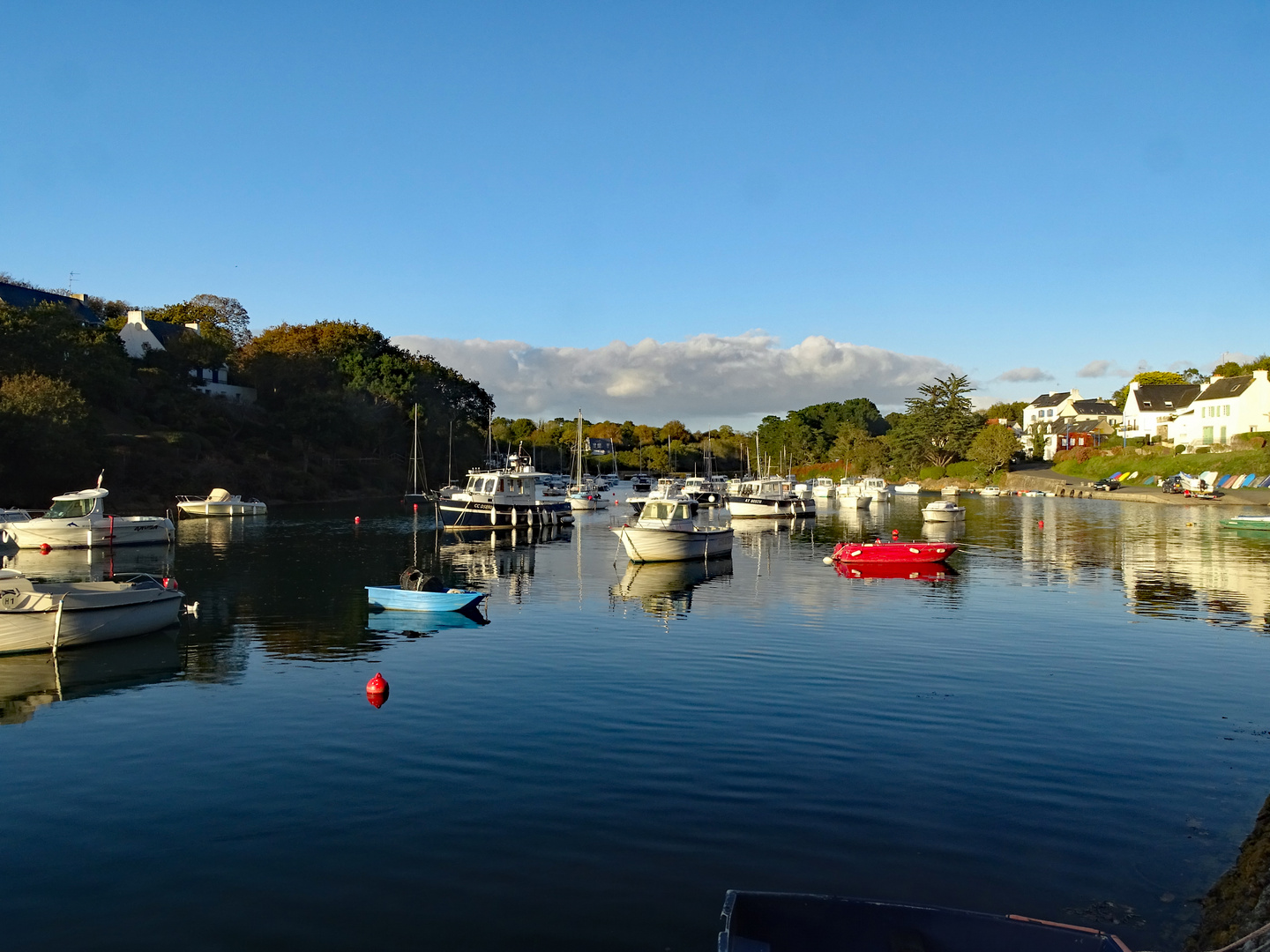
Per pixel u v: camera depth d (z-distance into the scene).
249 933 11.25
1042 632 29.22
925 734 18.62
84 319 108.06
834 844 13.62
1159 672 23.88
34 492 72.44
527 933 11.27
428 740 18.22
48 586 27.41
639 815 14.61
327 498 110.44
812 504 99.56
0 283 109.44
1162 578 42.62
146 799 15.33
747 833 13.98
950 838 13.85
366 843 13.66
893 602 35.50
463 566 48.50
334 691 21.97
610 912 11.73
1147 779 16.23
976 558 51.47
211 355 118.62
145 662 24.95
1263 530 69.38
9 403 70.56
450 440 136.00
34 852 13.39
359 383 133.50
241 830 14.09
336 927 11.38
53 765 16.94
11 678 23.28
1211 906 11.77
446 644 27.27
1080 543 60.34
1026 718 19.80
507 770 16.59
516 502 72.88
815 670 24.00
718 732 18.73
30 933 11.26
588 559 52.41
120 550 55.81
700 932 11.28
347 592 37.88
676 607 34.31
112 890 12.30
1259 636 28.64
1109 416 171.75
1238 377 129.38
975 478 151.88
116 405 98.00
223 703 20.94
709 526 54.66
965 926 9.31
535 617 32.12
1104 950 8.87
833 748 17.75
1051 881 12.56
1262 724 19.41
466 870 12.82
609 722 19.39
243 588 39.25
